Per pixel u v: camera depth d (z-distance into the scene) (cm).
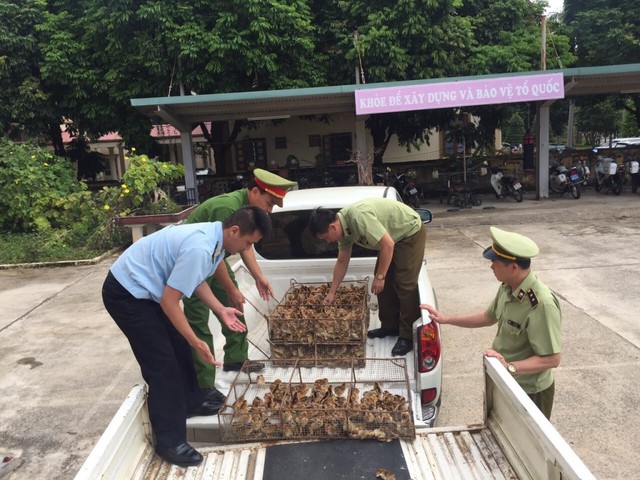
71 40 1227
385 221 321
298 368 299
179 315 226
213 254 235
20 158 1032
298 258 387
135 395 219
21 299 701
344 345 306
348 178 1458
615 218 1012
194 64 1170
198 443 269
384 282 328
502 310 253
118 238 984
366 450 226
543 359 231
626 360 424
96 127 1339
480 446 221
